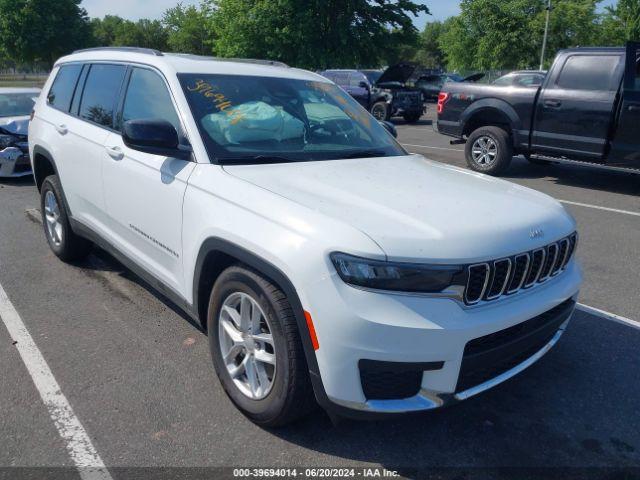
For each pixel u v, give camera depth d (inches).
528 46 1432.1
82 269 198.8
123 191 146.2
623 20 1540.4
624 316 170.2
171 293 134.0
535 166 437.1
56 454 104.9
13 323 157.0
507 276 99.3
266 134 135.2
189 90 134.6
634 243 242.8
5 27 1753.2
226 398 123.4
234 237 106.2
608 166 333.1
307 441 109.8
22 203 297.3
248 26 1069.8
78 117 177.8
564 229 114.0
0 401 120.7
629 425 117.6
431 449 108.8
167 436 110.5
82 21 1884.8
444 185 122.5
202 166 122.0
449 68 1636.3
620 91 320.2
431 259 91.7
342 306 90.7
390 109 780.0
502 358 101.2
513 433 114.0
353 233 92.8
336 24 1066.7
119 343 146.6
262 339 108.0
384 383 94.8
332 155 137.8
